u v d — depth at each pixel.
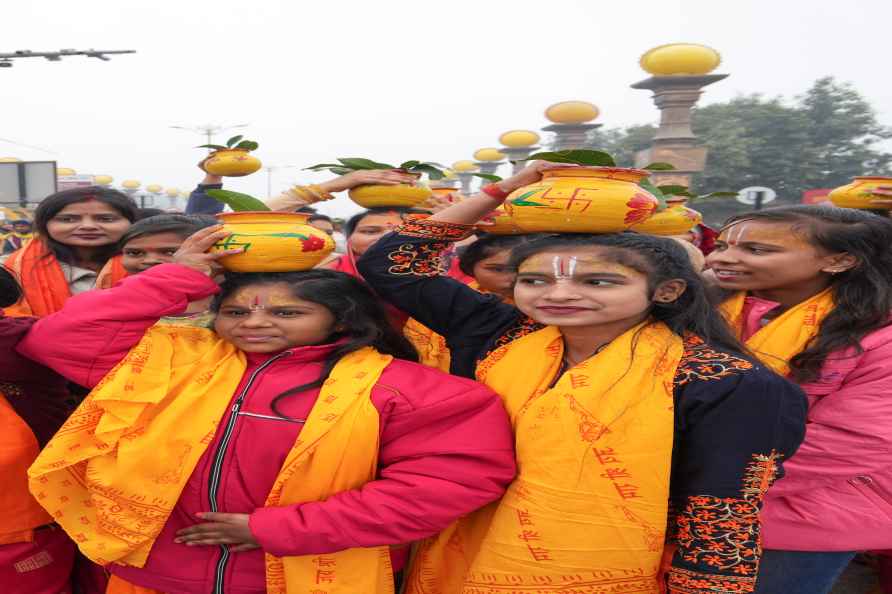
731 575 1.21
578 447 1.26
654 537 1.27
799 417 1.25
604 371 1.27
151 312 1.40
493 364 1.53
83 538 1.47
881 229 1.65
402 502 1.32
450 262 2.93
